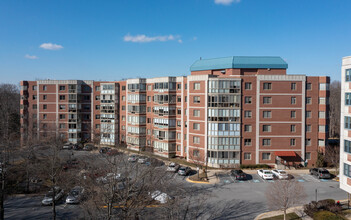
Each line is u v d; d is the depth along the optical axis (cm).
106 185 2556
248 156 4928
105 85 6956
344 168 2852
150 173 2659
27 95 7194
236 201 3300
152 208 2864
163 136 5788
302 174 4444
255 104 4891
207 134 4956
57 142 4353
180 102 5656
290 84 4906
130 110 6444
